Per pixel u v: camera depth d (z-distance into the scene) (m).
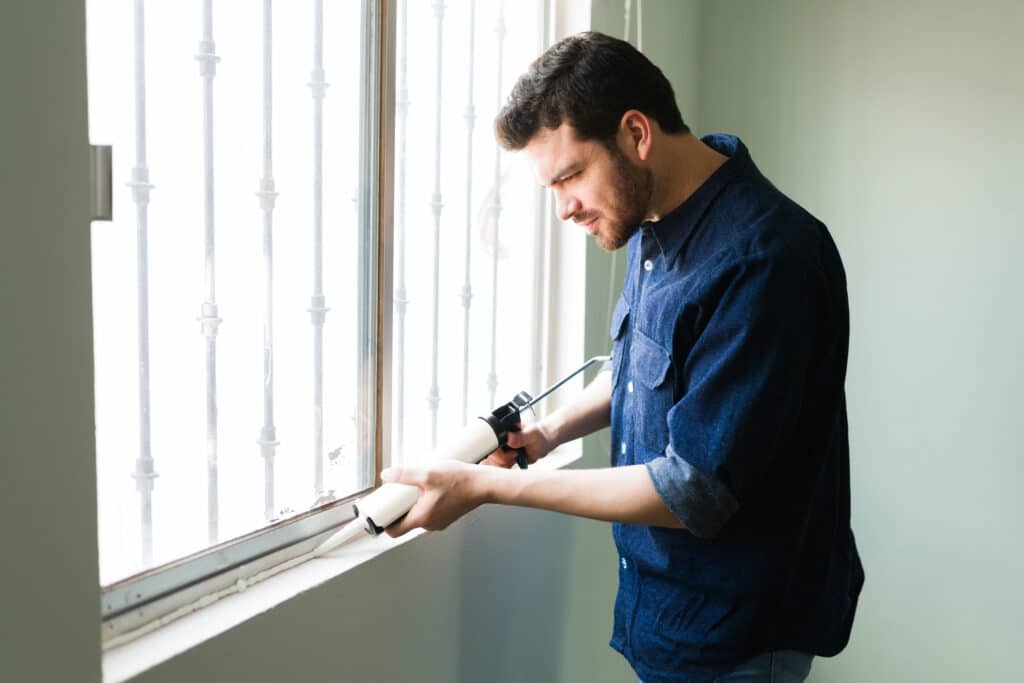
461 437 1.34
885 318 2.40
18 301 0.73
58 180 0.76
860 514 2.48
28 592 0.76
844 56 2.36
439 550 1.38
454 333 1.75
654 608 1.36
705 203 1.26
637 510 1.16
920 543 2.44
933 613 2.45
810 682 2.57
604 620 2.06
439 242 1.64
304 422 1.35
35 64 0.73
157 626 1.00
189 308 1.18
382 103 1.32
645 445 1.33
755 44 2.44
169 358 1.17
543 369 1.94
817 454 1.29
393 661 1.30
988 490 2.36
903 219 2.35
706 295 1.20
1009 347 2.29
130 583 0.98
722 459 1.13
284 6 1.27
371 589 1.24
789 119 2.43
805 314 1.17
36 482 0.76
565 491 1.18
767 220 1.22
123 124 1.06
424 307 1.66
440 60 1.58
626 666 2.22
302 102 1.30
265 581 1.14
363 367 1.37
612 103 1.19
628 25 2.01
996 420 2.32
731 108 2.49
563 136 1.21
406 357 1.65
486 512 1.51
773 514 1.28
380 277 1.36
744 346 1.14
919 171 2.32
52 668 0.79
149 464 1.10
